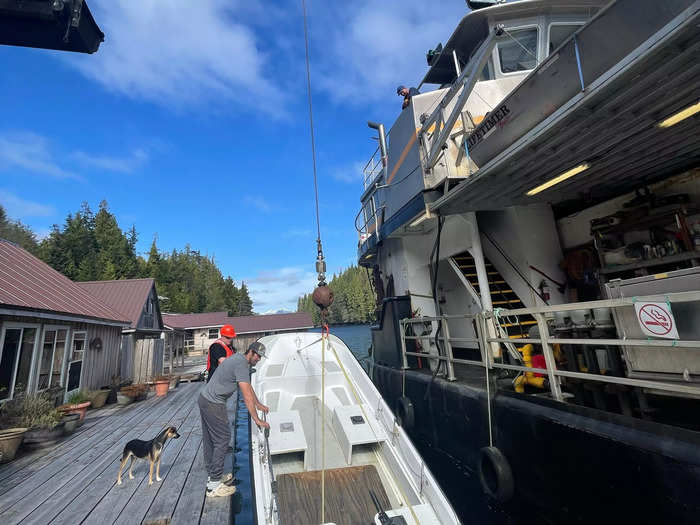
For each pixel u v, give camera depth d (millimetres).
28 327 6586
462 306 8711
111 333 10594
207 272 83562
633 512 2592
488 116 4480
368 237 9961
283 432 3986
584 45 3016
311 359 5914
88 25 2957
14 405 5391
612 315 3074
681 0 2309
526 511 3670
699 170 4262
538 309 3566
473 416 4602
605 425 2881
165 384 9750
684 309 2447
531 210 6504
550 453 3355
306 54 4113
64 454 4797
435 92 6652
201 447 4910
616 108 2980
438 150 5516
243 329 31562
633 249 4559
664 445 2416
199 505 3193
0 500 3387
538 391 4125
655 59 2418
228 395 3430
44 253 43125
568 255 6113
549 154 3893
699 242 3973
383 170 8602
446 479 5195
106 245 50750
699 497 2189
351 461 3914
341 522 3045
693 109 2885
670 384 2416
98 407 8273
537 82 3582
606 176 4680
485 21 6562
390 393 7523
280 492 3414
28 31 2803
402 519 2600
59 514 3088
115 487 3629
